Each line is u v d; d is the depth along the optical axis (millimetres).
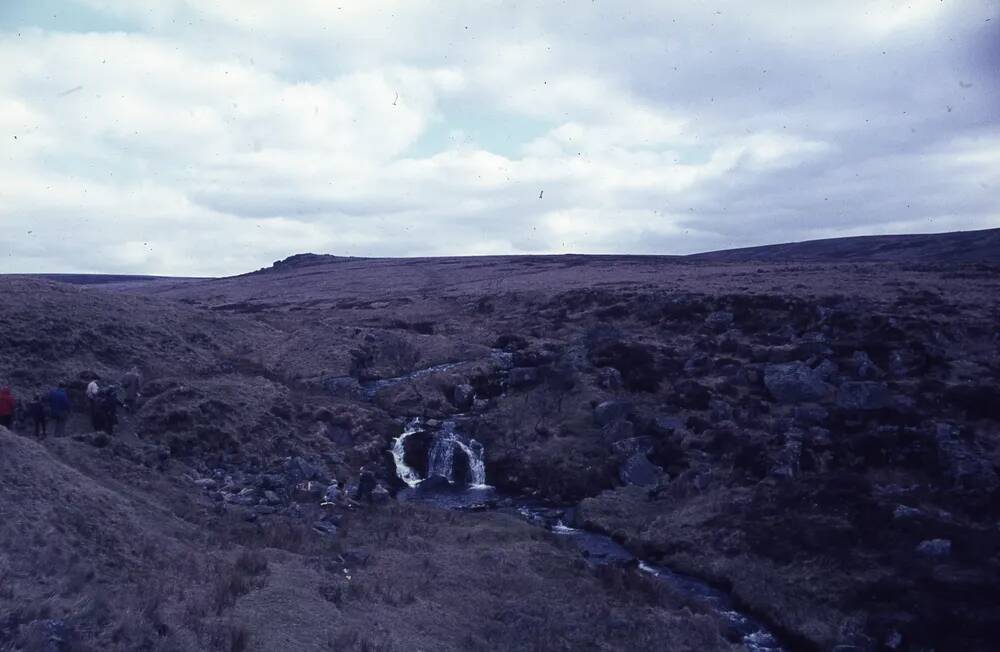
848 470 31797
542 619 19531
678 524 30312
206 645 14336
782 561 26141
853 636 21000
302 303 87938
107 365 41938
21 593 14203
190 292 122875
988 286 60469
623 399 43188
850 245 147125
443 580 21516
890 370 42031
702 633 20125
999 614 21125
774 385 40688
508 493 37094
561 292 73688
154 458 30484
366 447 39969
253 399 40594
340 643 15867
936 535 25797
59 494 19266
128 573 17062
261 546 22188
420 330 65875
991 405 35500
